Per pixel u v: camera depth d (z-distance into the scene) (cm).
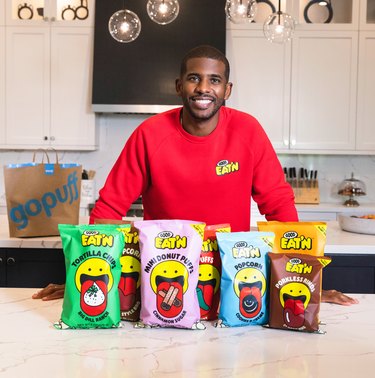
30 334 112
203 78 152
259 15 459
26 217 223
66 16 451
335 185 484
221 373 93
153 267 116
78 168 226
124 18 256
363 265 223
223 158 175
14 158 485
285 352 103
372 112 446
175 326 116
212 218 181
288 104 446
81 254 116
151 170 175
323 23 445
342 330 117
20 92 447
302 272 116
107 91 433
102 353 102
